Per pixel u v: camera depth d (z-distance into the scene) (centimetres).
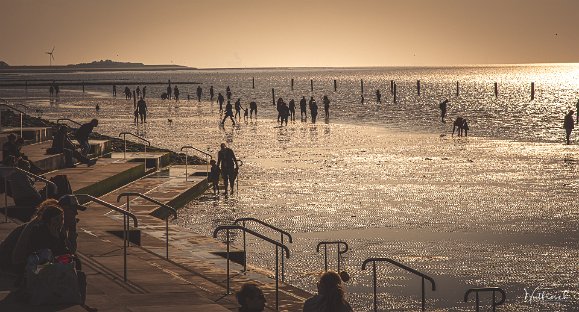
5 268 1426
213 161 3422
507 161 4378
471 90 17300
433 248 2302
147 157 3738
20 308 1253
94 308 1283
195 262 1942
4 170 2058
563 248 2288
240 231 2556
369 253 2252
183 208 2994
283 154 4838
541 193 3278
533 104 10912
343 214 2847
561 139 5691
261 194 3325
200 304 1360
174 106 11044
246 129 6838
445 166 4184
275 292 1695
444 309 1711
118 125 7319
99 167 3262
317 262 2144
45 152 3238
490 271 2044
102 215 2450
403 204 3039
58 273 1279
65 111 9519
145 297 1420
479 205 3006
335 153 4859
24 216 2080
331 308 1039
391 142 5525
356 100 12838
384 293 1842
